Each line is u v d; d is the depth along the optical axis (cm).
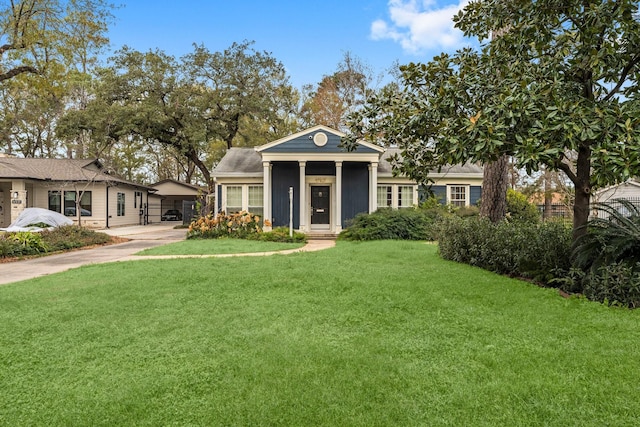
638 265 484
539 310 445
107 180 2300
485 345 347
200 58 2414
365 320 421
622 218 534
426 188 639
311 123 3528
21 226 1569
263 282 607
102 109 2231
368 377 288
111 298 523
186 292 552
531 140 421
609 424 229
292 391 269
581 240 556
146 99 2320
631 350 329
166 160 4669
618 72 536
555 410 243
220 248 1173
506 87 493
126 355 333
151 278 656
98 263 884
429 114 546
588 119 430
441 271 689
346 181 1823
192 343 358
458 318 421
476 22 624
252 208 1850
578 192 576
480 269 711
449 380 283
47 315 446
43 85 1503
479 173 1903
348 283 589
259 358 322
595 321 403
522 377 285
